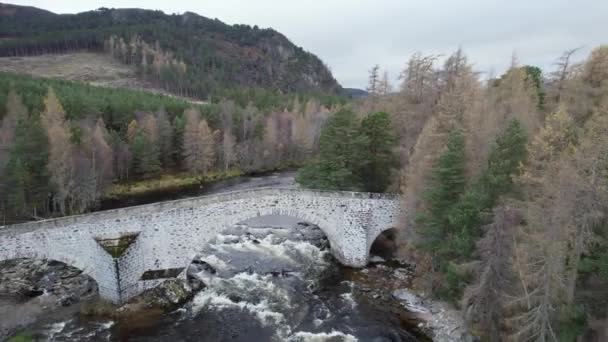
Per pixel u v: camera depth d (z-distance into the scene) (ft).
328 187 121.39
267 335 77.30
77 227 81.10
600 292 55.88
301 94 432.25
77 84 299.58
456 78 121.80
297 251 116.78
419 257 94.84
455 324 75.41
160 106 240.73
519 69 131.23
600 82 92.02
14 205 132.36
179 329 78.74
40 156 141.49
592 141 58.34
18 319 77.82
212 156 233.96
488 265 60.49
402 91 143.43
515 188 69.82
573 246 55.62
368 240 107.14
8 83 219.82
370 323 81.10
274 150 258.37
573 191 52.08
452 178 80.48
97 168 172.45
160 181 208.64
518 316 55.93
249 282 98.27
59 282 91.15
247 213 97.04
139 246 85.87
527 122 91.56
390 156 128.26
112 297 83.51
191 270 100.53
